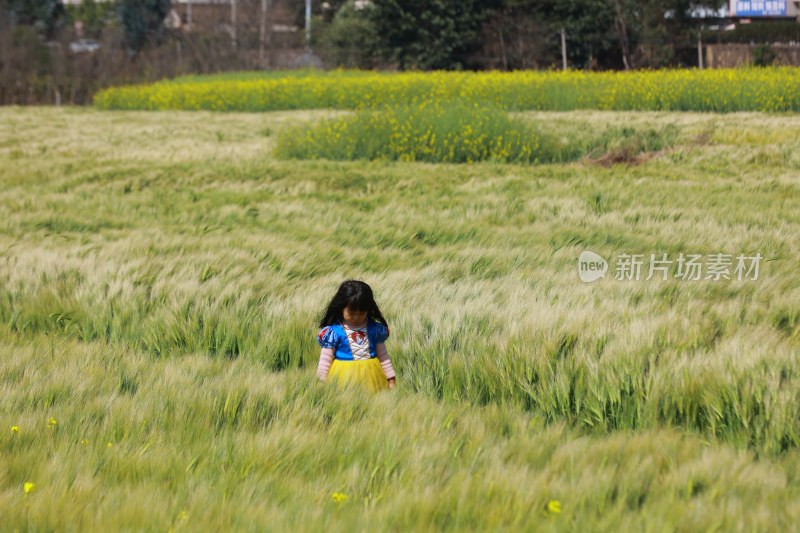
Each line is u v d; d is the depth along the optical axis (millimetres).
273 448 13906
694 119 84688
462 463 13297
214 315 25156
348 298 18484
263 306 26078
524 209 44875
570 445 13891
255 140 89812
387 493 12148
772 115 86938
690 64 176250
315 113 118750
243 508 11617
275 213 47594
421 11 189625
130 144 88250
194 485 12805
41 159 76750
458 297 25109
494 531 10750
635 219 40531
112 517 11484
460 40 186750
